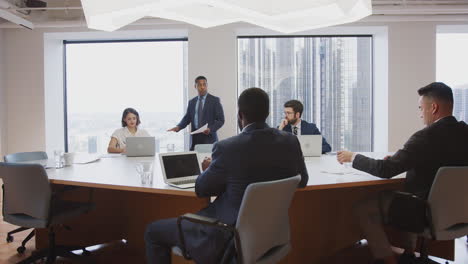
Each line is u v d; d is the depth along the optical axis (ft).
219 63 15.30
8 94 15.87
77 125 17.57
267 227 4.71
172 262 6.06
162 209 7.86
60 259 8.13
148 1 6.30
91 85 17.44
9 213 6.87
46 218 6.56
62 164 8.32
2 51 15.67
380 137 16.11
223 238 4.55
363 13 7.00
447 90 6.11
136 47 17.22
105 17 6.72
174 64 17.13
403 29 15.19
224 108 15.35
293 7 6.42
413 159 5.90
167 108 17.24
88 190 8.66
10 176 6.57
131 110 12.52
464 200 5.77
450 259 7.73
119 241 9.20
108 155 10.98
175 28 15.30
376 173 6.09
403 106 15.33
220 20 8.39
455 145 5.90
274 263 4.97
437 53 16.28
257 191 4.21
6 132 15.88
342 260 7.95
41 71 15.80
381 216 6.39
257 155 4.67
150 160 9.63
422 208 5.74
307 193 7.42
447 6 13.37
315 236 7.54
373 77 16.67
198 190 4.91
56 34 15.97
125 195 8.39
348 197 8.01
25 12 14.69
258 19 7.94
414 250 7.86
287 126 11.19
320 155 9.95
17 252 8.52
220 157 4.72
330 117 16.99
